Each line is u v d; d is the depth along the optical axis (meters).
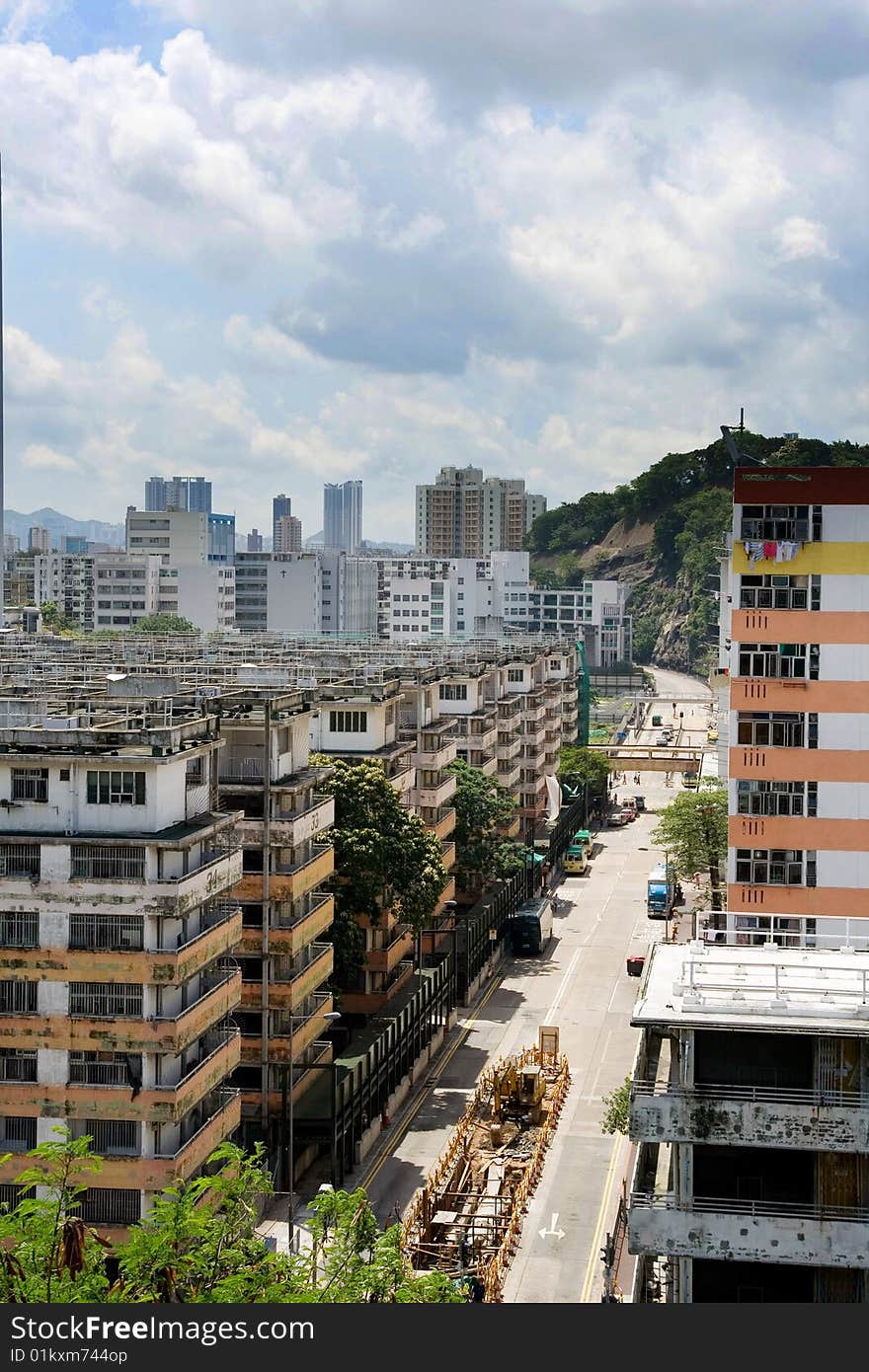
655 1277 73.38
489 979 154.00
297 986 99.62
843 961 71.00
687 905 169.88
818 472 97.75
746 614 98.44
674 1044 65.00
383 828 117.88
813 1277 64.62
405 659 173.12
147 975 81.62
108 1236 80.31
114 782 84.06
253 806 101.69
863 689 97.56
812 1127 61.72
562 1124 113.12
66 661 158.12
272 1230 91.69
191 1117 86.31
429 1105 117.81
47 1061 82.00
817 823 98.06
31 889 82.44
